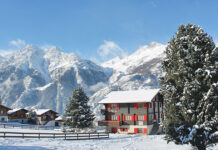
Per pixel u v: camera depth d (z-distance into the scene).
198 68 23.25
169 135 24.81
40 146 26.52
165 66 27.23
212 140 22.78
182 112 23.30
